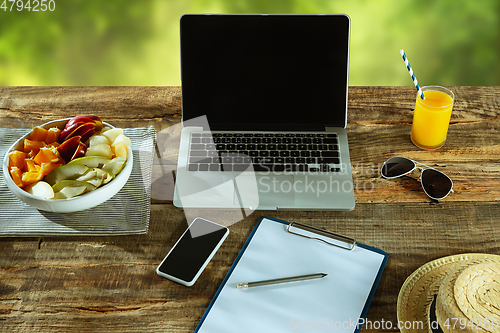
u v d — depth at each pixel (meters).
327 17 0.94
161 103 1.10
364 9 2.61
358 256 0.71
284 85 0.96
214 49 0.96
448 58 2.73
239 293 0.66
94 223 0.77
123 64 2.85
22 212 0.79
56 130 0.82
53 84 2.91
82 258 0.73
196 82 0.97
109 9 2.68
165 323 0.64
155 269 0.71
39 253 0.74
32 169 0.74
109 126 0.85
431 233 0.76
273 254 0.71
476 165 0.89
